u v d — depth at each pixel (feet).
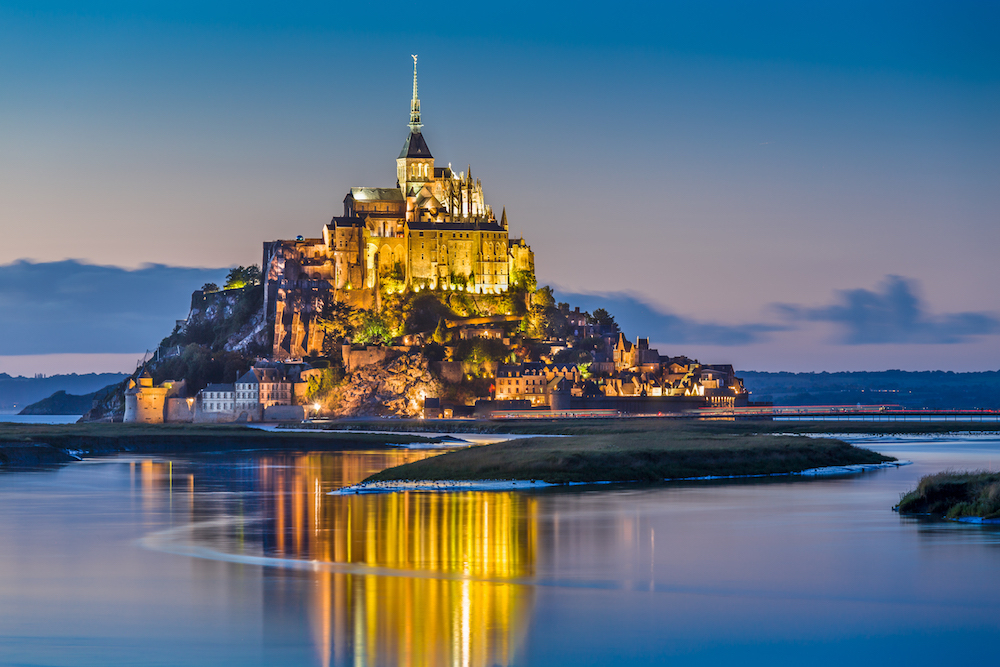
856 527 336.49
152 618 226.79
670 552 299.17
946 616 223.92
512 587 255.09
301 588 255.29
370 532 341.00
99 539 331.36
